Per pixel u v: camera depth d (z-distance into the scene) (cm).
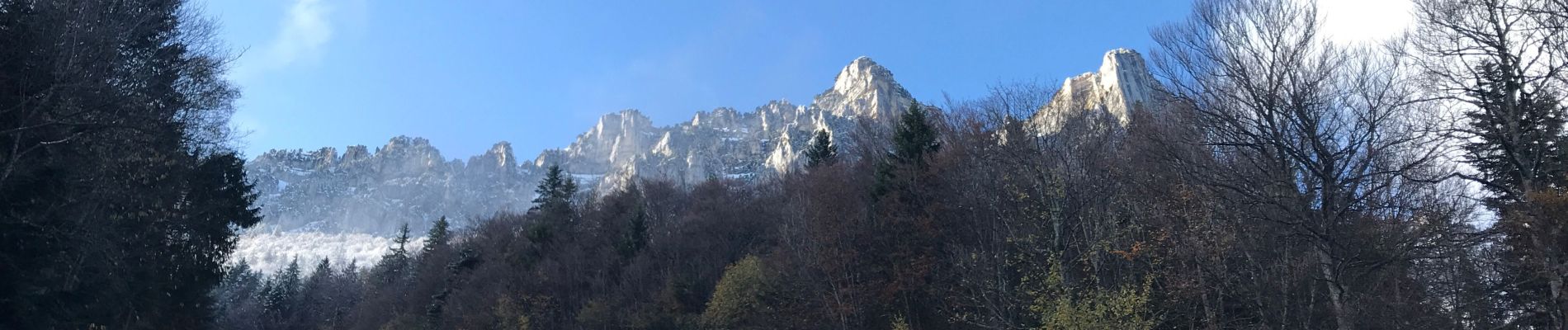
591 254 5581
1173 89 1770
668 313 4153
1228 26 1688
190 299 3228
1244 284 1931
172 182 2727
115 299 2511
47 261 1984
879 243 3269
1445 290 1794
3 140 1897
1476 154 1753
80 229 2172
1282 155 1609
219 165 3281
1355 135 1562
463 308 5362
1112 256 2272
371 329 6725
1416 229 1580
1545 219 1622
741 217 5128
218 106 2694
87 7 2044
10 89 1902
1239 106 1664
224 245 3466
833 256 3281
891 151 4003
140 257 2691
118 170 2384
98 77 2059
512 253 5922
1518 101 1725
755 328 3384
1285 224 1647
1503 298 1855
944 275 2902
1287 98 1627
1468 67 1748
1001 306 2402
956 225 2986
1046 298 2189
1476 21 1772
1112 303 2031
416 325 5775
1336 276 1598
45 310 1978
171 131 2575
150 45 2353
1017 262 2412
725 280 3575
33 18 1941
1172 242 2030
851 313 3106
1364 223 1584
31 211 1948
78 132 2061
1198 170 1772
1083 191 2323
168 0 2417
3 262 1822
